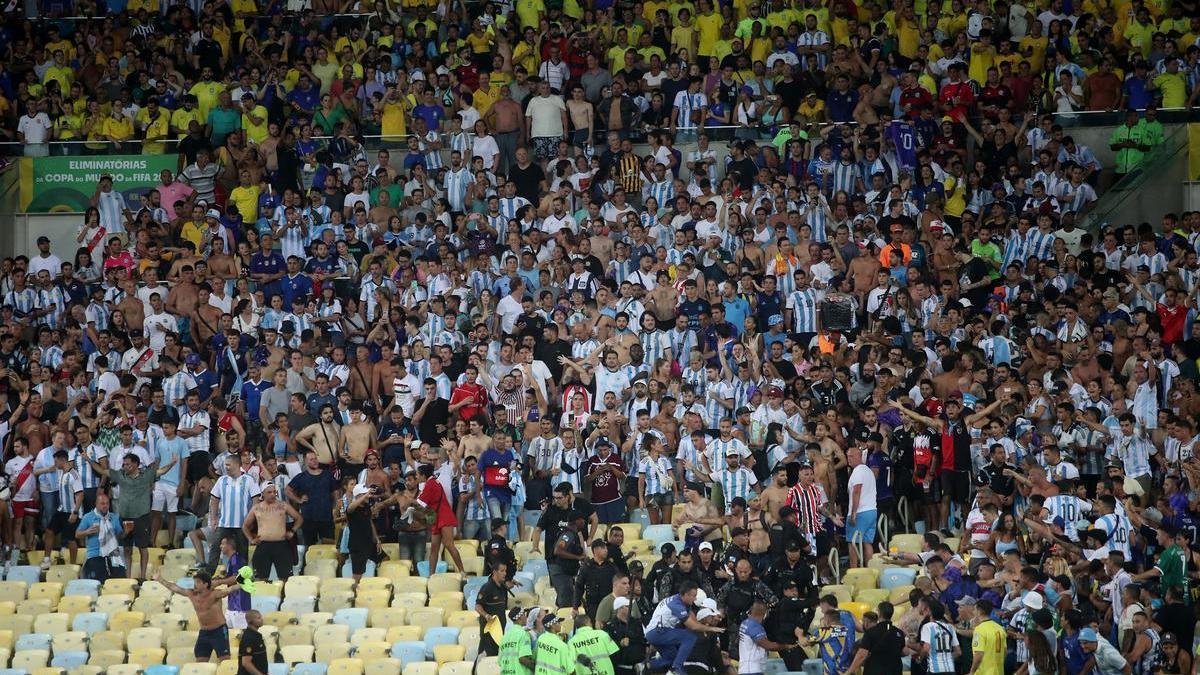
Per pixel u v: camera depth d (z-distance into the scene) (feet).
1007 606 245.65
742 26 411.95
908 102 385.91
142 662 260.62
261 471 293.23
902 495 290.56
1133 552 264.11
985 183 375.66
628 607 242.99
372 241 368.68
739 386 314.14
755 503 272.72
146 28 429.38
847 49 401.29
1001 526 265.95
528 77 403.34
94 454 298.56
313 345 329.52
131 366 336.29
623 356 321.93
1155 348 317.83
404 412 315.78
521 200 372.99
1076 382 308.40
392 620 269.64
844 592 269.03
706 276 349.41
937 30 414.41
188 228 378.32
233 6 441.27
